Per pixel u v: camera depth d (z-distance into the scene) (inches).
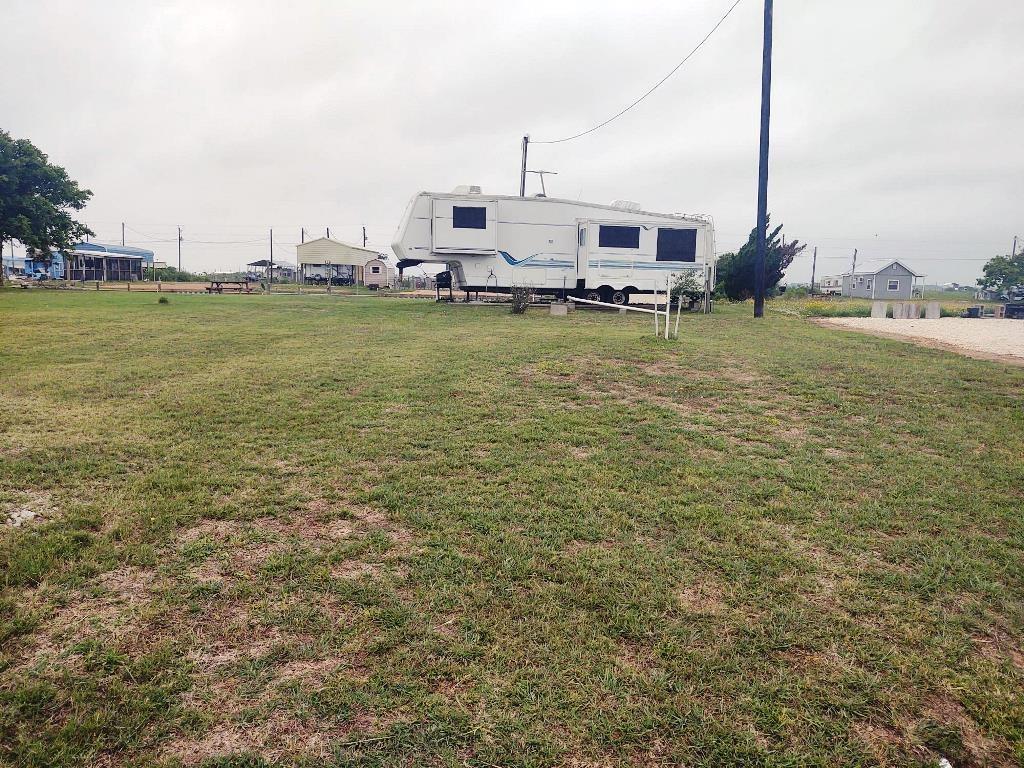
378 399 270.2
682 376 325.7
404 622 105.3
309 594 113.7
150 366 346.0
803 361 371.9
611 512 150.8
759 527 143.6
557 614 108.5
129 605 109.8
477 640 100.7
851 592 116.9
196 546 131.5
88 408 248.8
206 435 213.9
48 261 1489.9
